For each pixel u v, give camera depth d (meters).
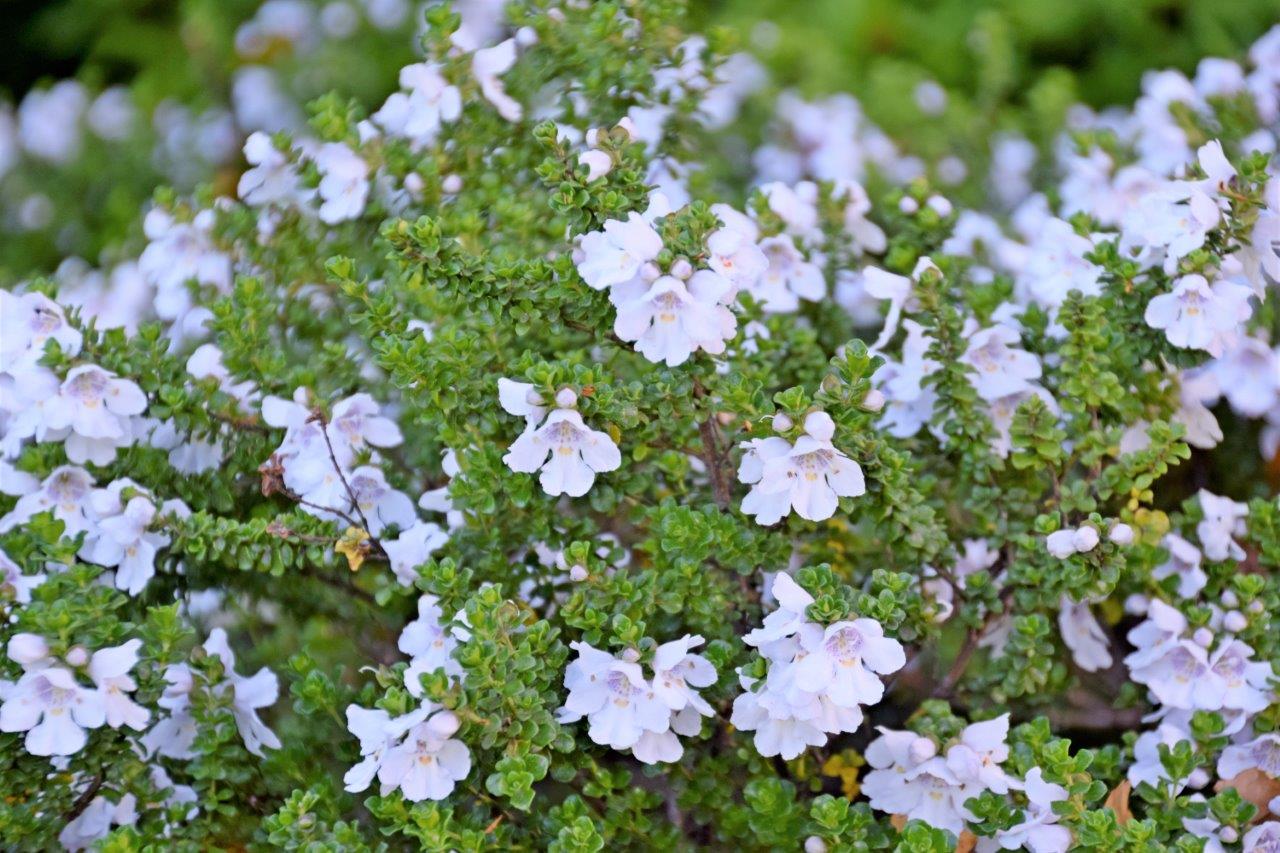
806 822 0.65
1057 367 0.70
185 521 0.67
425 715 0.63
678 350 0.63
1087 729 0.72
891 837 0.66
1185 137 0.77
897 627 0.65
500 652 0.63
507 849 0.65
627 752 0.69
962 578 0.70
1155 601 0.67
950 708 0.68
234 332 0.69
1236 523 0.70
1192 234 0.66
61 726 0.64
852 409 0.64
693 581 0.65
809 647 0.62
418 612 0.69
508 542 0.68
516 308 0.65
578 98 0.73
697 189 0.75
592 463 0.64
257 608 0.71
